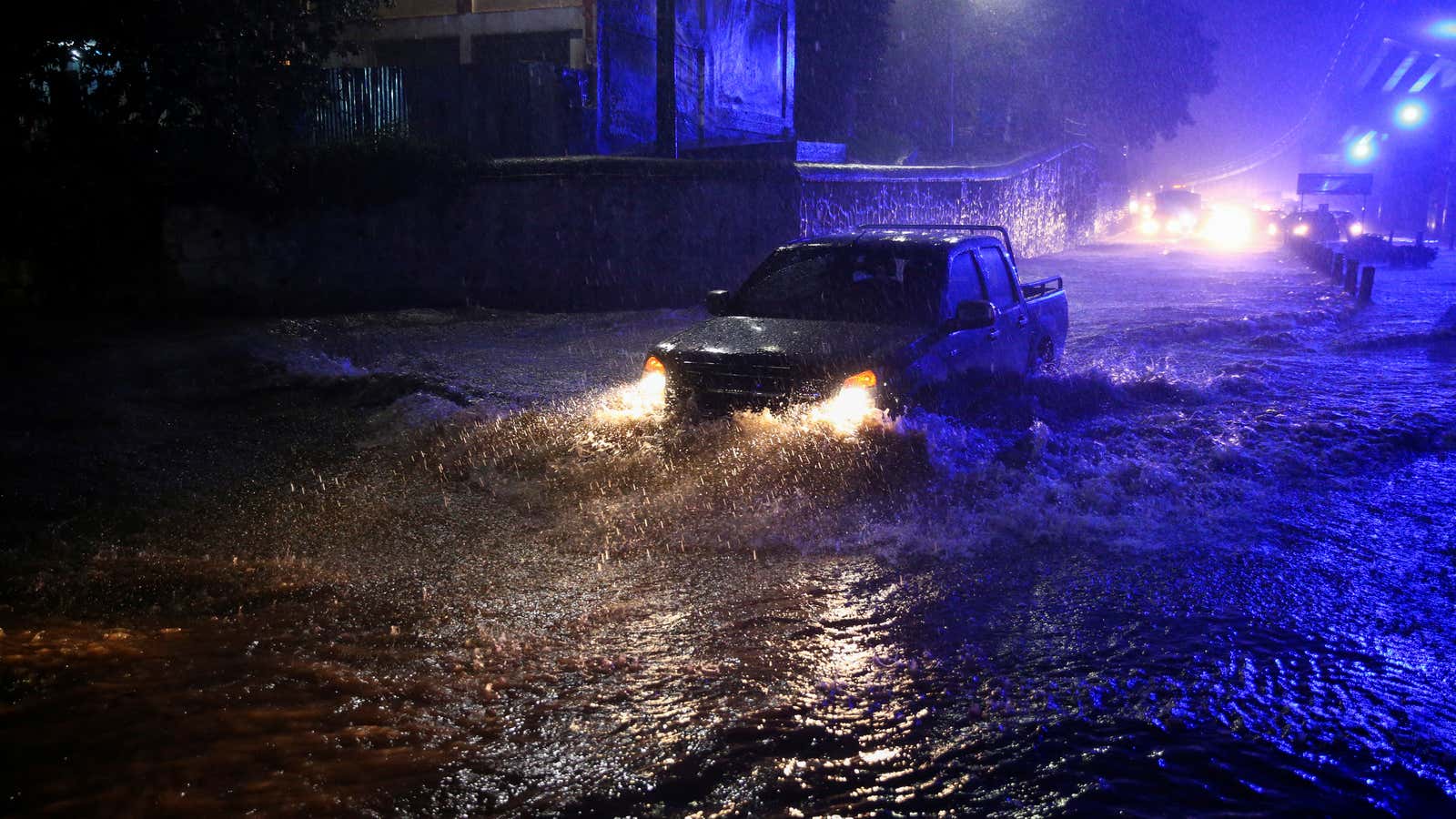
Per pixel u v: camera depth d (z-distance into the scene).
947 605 4.58
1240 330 14.38
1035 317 9.22
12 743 3.19
